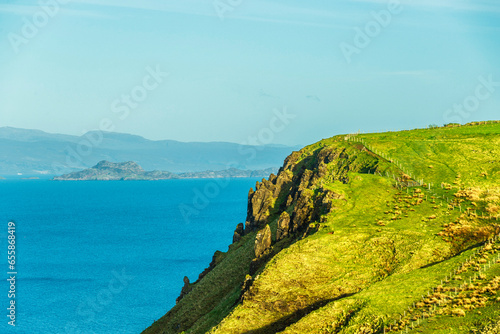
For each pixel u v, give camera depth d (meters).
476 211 84.00
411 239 75.69
